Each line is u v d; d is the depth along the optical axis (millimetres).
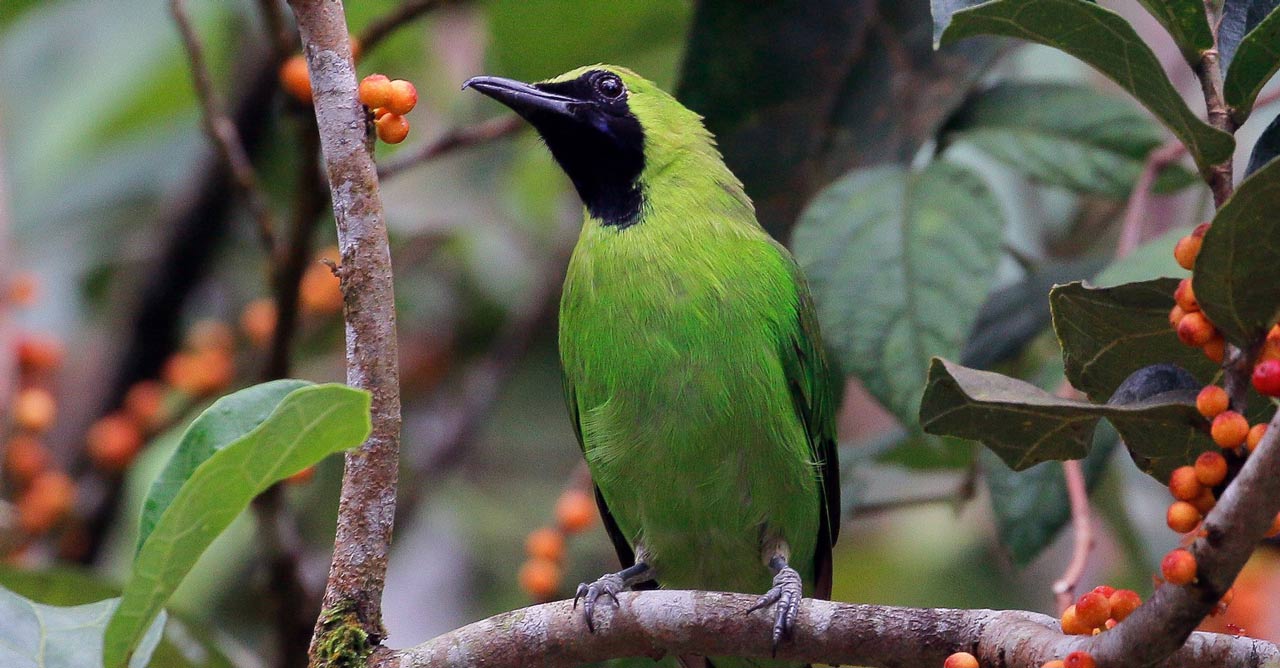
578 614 7297
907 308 10000
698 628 7199
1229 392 5363
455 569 14578
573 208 15977
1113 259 11477
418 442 15531
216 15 14836
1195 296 5273
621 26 14109
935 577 14641
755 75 11445
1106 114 11156
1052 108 11273
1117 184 10992
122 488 13516
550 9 13844
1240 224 5062
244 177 10930
